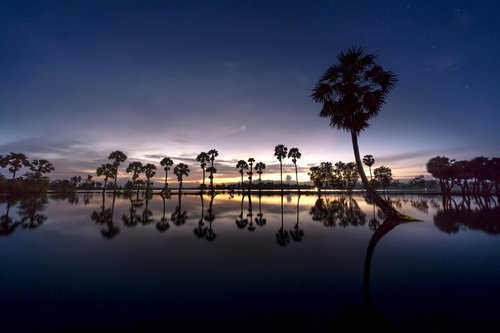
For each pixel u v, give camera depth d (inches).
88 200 1217.4
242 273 213.8
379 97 589.9
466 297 167.5
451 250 289.0
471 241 333.4
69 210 719.7
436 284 190.7
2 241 331.3
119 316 142.6
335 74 616.4
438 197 1631.4
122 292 175.2
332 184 2790.4
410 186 4160.9
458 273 213.8
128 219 544.1
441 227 445.1
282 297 168.9
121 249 291.9
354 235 375.2
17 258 254.8
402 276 207.9
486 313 145.9
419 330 128.6
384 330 128.2
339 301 162.9
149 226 455.2
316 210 752.3
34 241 331.3
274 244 318.0
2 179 1914.4
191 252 279.7
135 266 230.7
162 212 684.1
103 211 700.7
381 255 268.4
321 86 629.9
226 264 237.5
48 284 188.7
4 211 677.9
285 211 720.3
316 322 136.9
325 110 631.8
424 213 673.6
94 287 183.6
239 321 137.8
